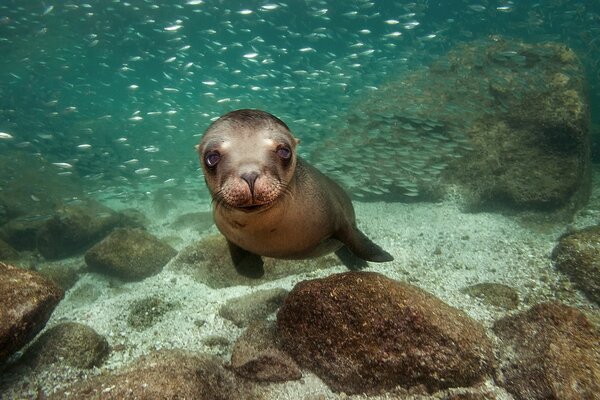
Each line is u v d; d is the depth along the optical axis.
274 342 0.66
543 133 1.64
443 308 0.63
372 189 1.79
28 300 0.63
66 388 0.57
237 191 0.45
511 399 0.55
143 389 0.51
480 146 1.73
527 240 1.21
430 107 2.00
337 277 0.66
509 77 1.91
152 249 1.27
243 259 0.73
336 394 0.59
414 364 0.57
